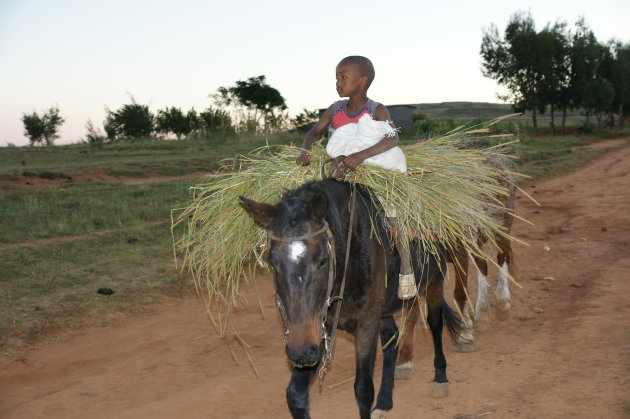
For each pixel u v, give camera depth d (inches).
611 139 2237.9
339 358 255.4
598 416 178.4
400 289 169.0
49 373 240.4
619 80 2751.0
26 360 250.4
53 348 265.3
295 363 130.0
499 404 192.4
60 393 217.0
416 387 215.0
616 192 757.3
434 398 201.6
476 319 283.6
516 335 271.3
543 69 2190.0
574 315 285.7
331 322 156.0
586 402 188.4
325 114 188.7
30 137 2583.7
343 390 221.6
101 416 197.2
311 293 130.3
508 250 290.8
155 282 357.4
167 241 448.8
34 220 506.6
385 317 188.2
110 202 613.3
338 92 175.6
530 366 224.1
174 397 210.5
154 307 324.2
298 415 147.6
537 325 284.5
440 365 204.8
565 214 615.5
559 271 386.0
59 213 542.6
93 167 987.3
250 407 202.8
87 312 305.7
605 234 488.7
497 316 294.4
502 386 207.0
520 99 2320.4
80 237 450.6
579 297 325.1
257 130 1877.5
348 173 165.0
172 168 1029.8
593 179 946.7
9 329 275.3
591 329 255.8
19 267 364.8
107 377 232.8
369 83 175.6
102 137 2118.6
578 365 219.9
